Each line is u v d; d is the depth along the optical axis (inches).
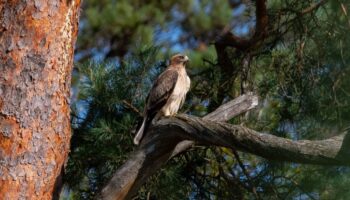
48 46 388.8
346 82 542.0
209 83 561.0
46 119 385.1
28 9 388.5
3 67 383.9
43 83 385.7
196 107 550.0
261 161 531.2
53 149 386.9
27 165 379.6
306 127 544.4
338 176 519.8
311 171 523.2
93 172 495.2
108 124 481.1
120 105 499.8
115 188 400.8
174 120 393.1
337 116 532.1
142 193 494.3
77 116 497.4
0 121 379.2
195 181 524.1
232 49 601.3
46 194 384.2
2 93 381.1
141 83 507.2
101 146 483.5
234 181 521.3
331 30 551.8
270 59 560.1
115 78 500.7
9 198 375.2
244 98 432.5
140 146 402.3
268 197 523.2
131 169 400.5
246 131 372.2
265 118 542.9
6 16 388.2
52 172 386.0
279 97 550.0
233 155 538.6
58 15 393.1
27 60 385.1
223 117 423.5
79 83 499.2
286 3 569.6
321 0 572.4
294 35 558.9
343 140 350.3
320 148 354.6
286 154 362.3
